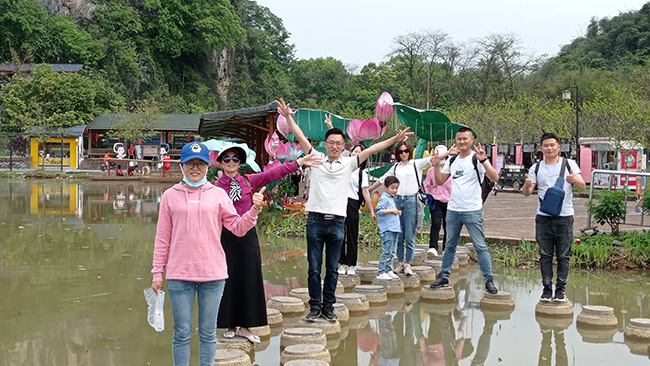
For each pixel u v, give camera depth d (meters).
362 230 10.64
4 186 25.27
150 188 25.08
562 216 6.00
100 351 4.70
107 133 43.12
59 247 9.59
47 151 42.94
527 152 31.19
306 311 6.14
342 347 5.01
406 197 7.33
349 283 7.15
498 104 39.53
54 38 58.84
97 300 6.29
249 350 4.85
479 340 5.18
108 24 64.12
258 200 3.86
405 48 56.94
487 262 6.37
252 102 73.75
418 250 8.74
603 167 26.42
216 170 14.90
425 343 5.11
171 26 67.56
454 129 11.95
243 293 4.87
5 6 57.69
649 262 8.45
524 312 6.11
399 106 11.02
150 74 64.81
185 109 61.03
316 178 5.36
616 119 24.56
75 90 44.56
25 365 4.36
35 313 5.77
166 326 5.41
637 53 69.94
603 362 4.58
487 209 16.19
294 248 10.05
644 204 9.17
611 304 6.43
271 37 94.00
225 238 4.88
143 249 9.54
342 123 13.16
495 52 53.72
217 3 71.94
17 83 44.28
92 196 20.33
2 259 8.52
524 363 4.58
